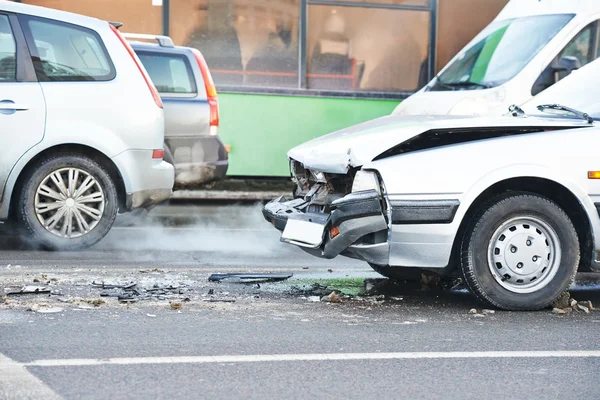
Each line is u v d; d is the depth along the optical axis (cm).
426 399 658
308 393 664
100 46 1358
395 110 1878
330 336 840
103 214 1356
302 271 1224
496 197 962
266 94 2145
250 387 675
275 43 2148
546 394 677
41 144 1311
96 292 1016
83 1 2056
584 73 1123
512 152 963
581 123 997
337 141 1039
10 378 681
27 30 1326
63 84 1330
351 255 981
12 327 838
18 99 1306
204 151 1727
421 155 956
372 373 720
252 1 2138
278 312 940
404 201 945
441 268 988
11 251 1348
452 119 1024
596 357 785
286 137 2161
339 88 2177
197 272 1184
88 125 1334
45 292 1005
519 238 963
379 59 2188
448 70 1909
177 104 1709
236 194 2327
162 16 2091
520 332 878
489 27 1947
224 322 884
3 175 1299
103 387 664
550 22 1820
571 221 988
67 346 777
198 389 667
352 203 947
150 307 944
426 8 2198
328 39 2167
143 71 1380
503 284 965
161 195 1385
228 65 2133
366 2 2180
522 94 1741
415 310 973
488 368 744
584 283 1173
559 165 967
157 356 753
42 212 1336
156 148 1376
